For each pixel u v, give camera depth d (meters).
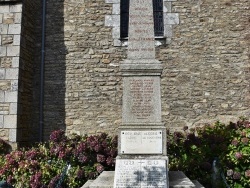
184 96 7.72
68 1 8.17
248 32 7.90
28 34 7.63
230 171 5.68
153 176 4.14
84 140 6.52
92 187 4.11
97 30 8.04
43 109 7.81
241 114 7.63
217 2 8.03
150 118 4.63
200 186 4.42
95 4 8.14
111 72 7.88
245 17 7.96
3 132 6.82
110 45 7.97
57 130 7.02
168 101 7.71
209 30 7.92
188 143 6.29
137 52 4.83
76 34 8.04
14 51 7.10
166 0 8.05
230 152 5.98
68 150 6.09
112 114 7.73
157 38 7.90
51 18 8.13
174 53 7.87
